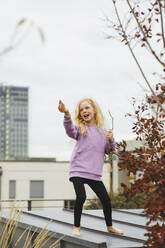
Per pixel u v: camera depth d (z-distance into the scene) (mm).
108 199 3848
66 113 3578
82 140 3738
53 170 26953
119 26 2324
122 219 5211
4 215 5742
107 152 3805
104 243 3289
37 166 26734
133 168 2520
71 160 3789
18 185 26406
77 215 3729
